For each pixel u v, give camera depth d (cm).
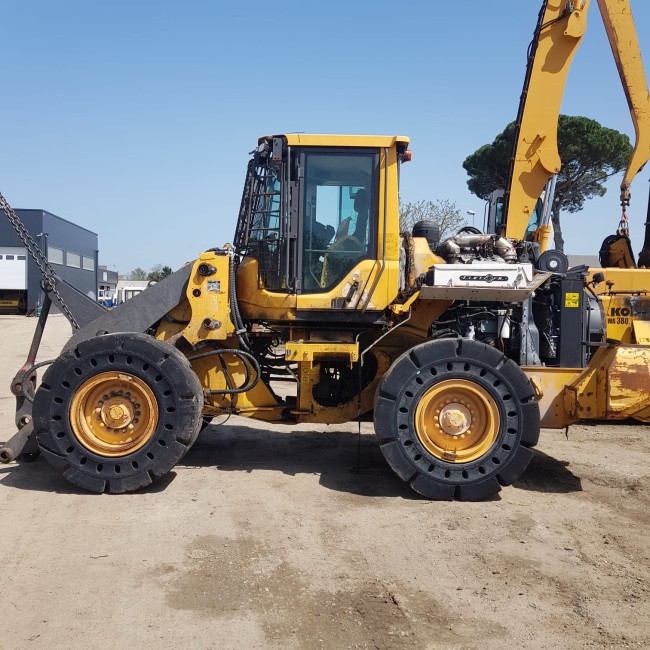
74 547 428
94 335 604
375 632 330
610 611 355
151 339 545
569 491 575
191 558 413
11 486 557
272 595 366
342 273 582
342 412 616
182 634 324
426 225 693
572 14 763
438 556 424
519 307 632
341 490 562
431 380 539
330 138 575
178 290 608
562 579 394
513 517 500
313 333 606
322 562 411
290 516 492
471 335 611
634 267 1084
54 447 537
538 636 329
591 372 566
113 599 358
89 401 545
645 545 449
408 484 582
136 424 545
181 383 536
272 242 592
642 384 545
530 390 541
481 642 323
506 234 809
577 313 605
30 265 4134
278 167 585
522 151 796
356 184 580
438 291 557
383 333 609
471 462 537
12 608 347
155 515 489
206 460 660
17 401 627
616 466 664
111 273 6191
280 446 729
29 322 3055
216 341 616
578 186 3002
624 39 841
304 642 320
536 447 752
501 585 384
